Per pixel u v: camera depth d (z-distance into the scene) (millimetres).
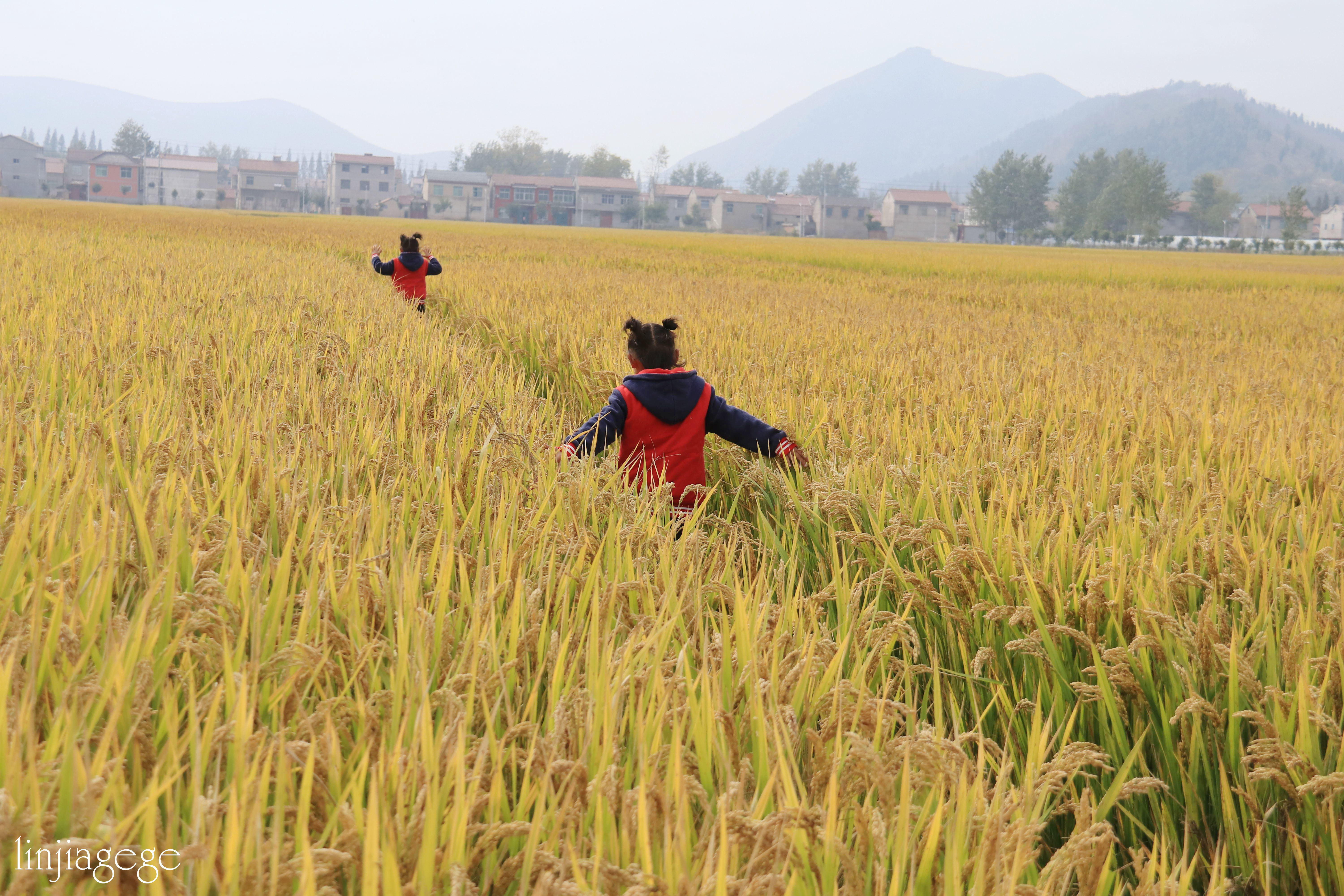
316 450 3557
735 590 2561
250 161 193625
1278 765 2107
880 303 16297
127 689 1634
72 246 18469
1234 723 2287
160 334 6324
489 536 2973
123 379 4996
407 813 1541
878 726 1896
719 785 1794
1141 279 31344
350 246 30562
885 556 3271
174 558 2162
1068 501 3658
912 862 1513
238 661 1920
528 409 5207
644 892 1302
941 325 12219
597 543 2900
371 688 1983
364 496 3273
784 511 4316
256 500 2969
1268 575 2949
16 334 6207
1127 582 2879
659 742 1784
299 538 2812
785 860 1507
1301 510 3611
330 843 1506
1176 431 5383
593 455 4062
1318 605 2877
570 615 2484
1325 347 12375
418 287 13367
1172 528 3299
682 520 3818
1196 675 2465
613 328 9375
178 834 1487
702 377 6660
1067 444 4754
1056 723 2625
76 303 7852
